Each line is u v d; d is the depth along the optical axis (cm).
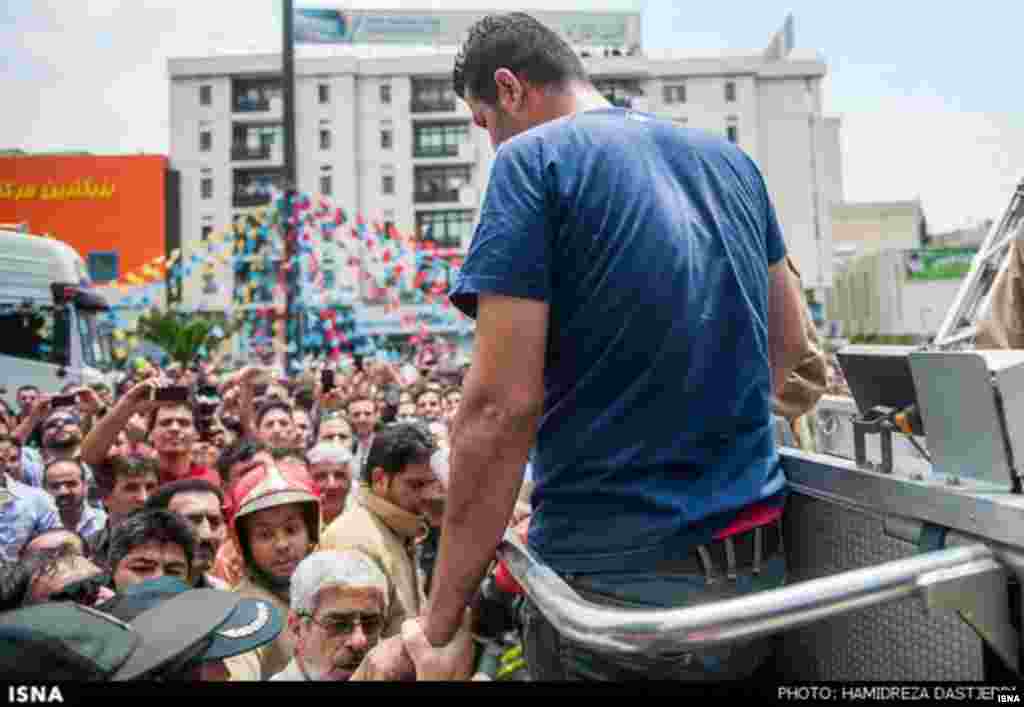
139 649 149
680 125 147
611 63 5072
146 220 4762
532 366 123
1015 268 221
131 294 4247
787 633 162
